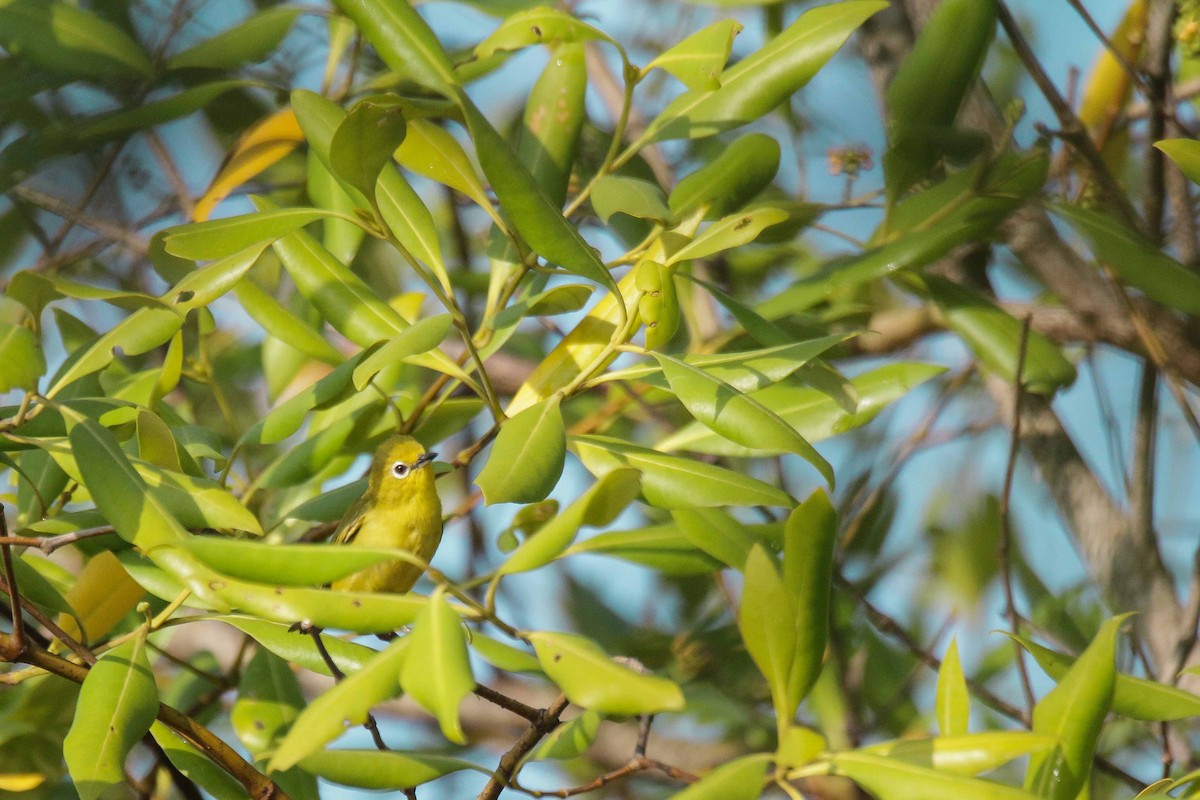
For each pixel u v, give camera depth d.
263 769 8.11
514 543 9.55
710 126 8.42
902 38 11.48
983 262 11.79
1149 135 10.88
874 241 9.95
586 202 12.11
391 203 7.96
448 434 9.99
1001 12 9.95
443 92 6.75
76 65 9.59
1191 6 10.18
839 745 12.13
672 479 7.23
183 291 7.29
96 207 13.57
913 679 13.03
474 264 14.91
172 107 10.00
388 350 6.47
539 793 6.97
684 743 13.87
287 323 9.20
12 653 6.88
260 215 7.46
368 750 6.27
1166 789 6.58
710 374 6.99
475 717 14.27
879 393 8.08
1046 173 9.52
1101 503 11.52
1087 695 6.30
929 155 9.58
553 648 5.39
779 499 7.14
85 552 8.47
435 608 5.31
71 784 10.37
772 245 13.20
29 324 8.22
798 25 8.46
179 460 7.46
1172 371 10.78
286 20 10.07
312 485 10.18
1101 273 11.29
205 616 7.61
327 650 7.81
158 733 7.92
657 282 6.86
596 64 14.38
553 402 6.90
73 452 6.46
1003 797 5.38
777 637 5.81
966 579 14.23
